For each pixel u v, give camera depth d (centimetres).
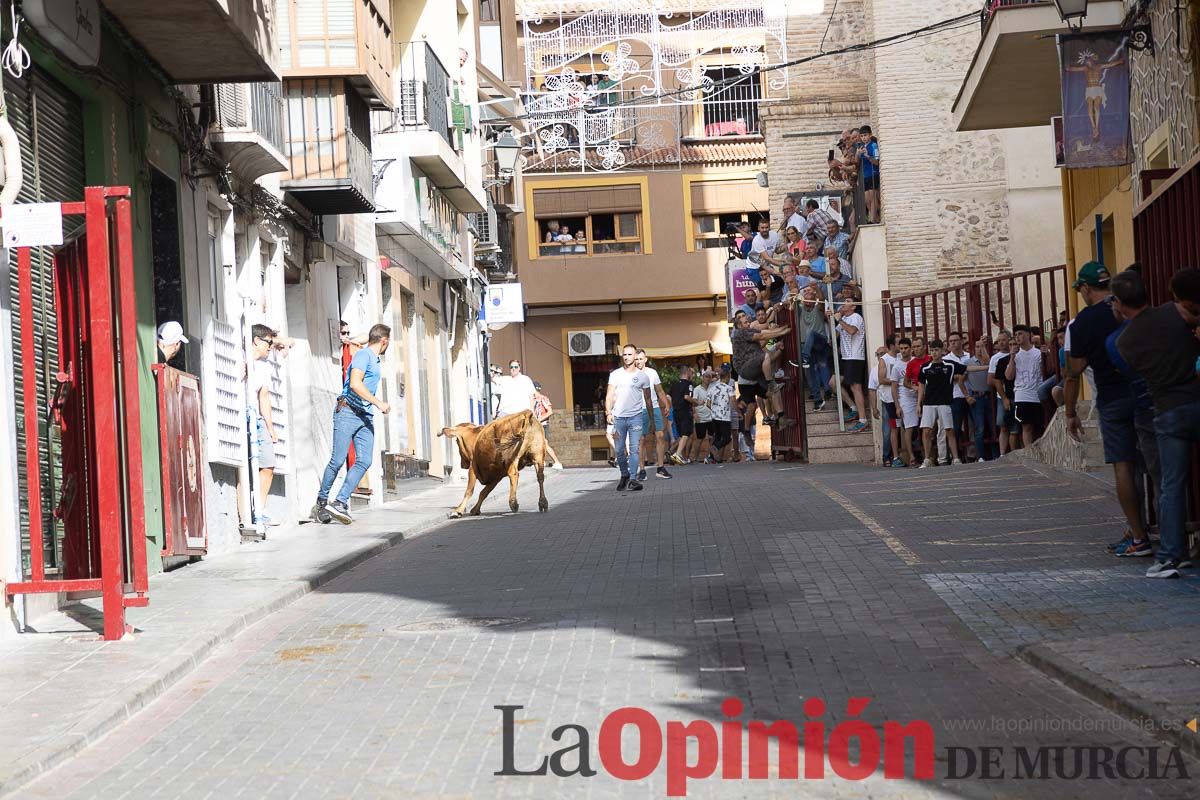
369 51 2214
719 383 3528
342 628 1125
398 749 735
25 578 1149
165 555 1467
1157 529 1318
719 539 1530
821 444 2908
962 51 3231
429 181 3081
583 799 637
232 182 1858
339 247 2431
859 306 3100
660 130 5356
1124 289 1149
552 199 5366
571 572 1370
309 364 2244
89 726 791
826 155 4016
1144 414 1230
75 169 1386
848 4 4028
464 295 3747
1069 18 1773
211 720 827
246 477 1845
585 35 5194
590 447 5412
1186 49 1576
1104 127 1767
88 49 1304
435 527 1988
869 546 1408
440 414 3369
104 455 1064
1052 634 961
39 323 1233
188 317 1650
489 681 891
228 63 1568
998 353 2386
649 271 5366
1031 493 1795
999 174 3212
